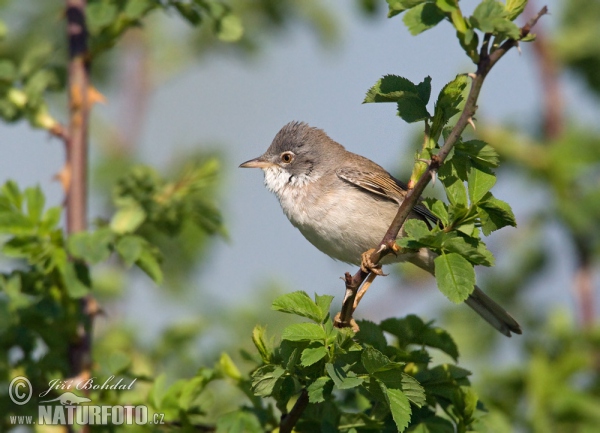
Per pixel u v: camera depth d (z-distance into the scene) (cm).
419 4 738
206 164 1063
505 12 700
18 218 893
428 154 773
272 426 870
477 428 828
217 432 846
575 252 1238
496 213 738
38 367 923
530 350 1145
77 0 1067
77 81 1036
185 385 890
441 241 729
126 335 1138
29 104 1038
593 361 1109
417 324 877
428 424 827
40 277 938
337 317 856
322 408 838
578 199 1232
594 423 1030
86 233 911
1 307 906
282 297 751
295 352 739
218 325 1216
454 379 844
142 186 1030
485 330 1253
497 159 743
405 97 779
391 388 729
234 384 902
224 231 1083
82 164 1019
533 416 1032
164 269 1295
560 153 1238
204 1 1076
